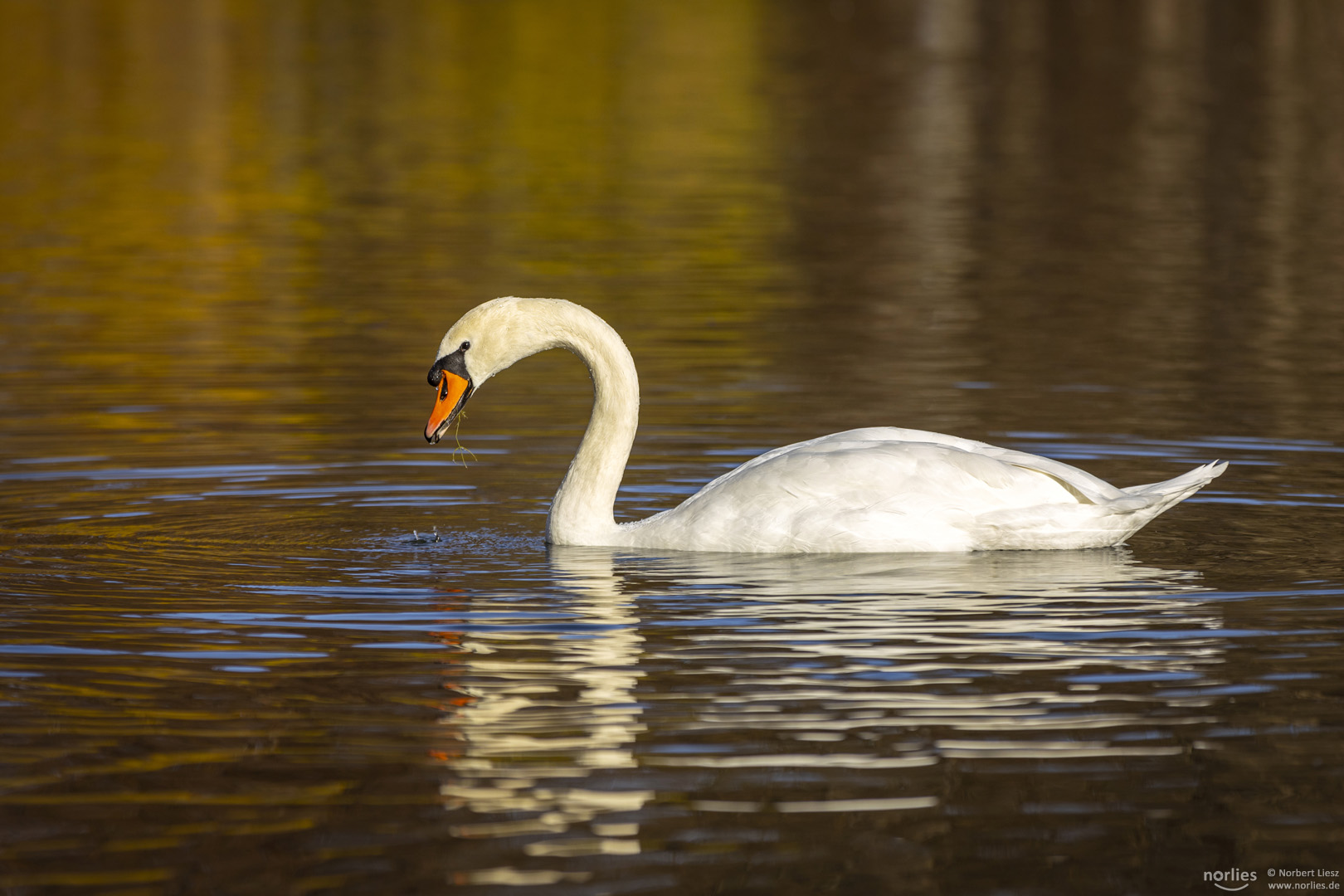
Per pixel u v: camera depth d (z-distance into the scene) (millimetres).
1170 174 35688
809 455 12000
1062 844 7172
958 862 7012
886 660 9367
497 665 9383
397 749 8148
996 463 11734
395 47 61906
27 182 34219
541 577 11297
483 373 12547
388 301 23141
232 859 7051
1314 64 56562
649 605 10539
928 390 17891
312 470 14695
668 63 58438
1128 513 11586
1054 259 26547
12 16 67000
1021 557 11664
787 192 33875
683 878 6883
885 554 11664
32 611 10477
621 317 22125
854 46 63875
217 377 18453
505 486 14289
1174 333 20812
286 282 24594
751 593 10789
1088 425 16203
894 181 35281
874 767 7898
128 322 21641
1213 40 64125
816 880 6875
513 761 7996
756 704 8688
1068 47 62906
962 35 67500
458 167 37219
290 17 70438
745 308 22797
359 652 9633
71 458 14977
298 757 8070
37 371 18719
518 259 26625
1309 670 9188
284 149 39625
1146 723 8398
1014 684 8969
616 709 8633
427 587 11062
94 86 50125
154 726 8484
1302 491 13672
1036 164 37469
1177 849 7113
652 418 16688
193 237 28562
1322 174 35375
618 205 32219
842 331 21234
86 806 7555
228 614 10438
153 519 12992
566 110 47062
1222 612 10273
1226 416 16469
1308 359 19156
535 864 6992
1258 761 7953
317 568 11594
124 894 6770
